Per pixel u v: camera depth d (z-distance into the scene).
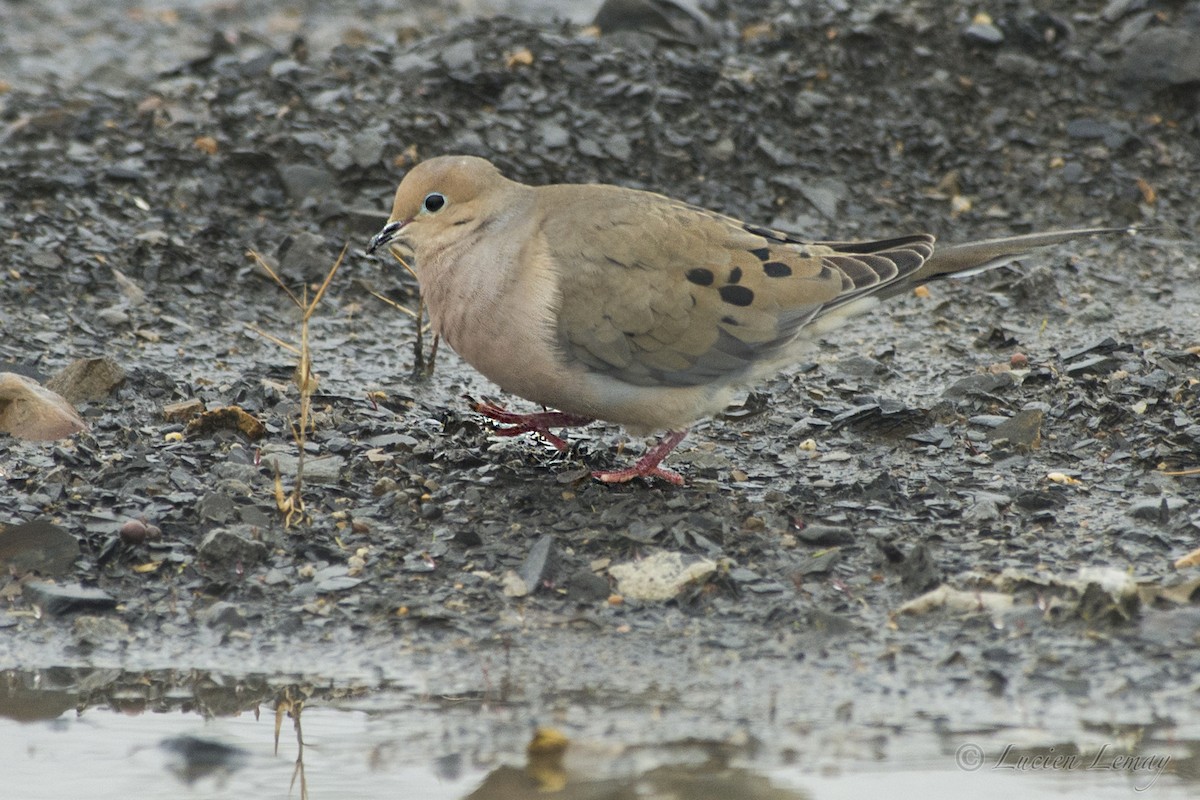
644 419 10.67
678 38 17.94
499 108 16.72
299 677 8.84
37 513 10.27
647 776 7.84
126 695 8.75
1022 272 15.37
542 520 10.41
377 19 21.67
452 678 8.77
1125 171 16.72
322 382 12.88
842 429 12.15
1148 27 17.75
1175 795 7.63
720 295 10.45
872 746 8.05
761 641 9.12
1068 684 8.61
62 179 15.37
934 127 17.11
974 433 11.97
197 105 16.88
